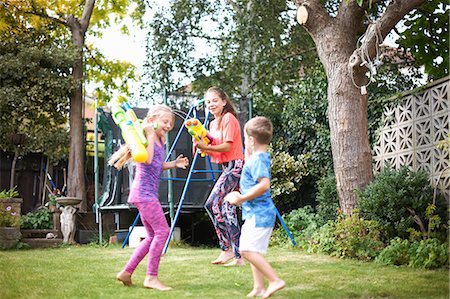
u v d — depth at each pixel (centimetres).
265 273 325
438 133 668
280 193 812
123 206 801
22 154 1017
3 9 1023
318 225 744
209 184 830
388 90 818
